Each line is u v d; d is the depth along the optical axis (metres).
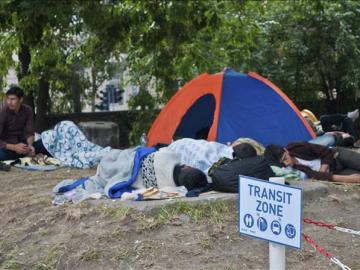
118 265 4.46
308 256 4.48
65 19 9.69
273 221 3.11
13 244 5.12
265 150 7.05
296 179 6.49
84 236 4.94
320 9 13.66
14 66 14.09
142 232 4.88
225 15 13.15
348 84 15.89
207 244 4.64
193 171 5.87
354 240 4.82
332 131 9.89
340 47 14.99
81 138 8.88
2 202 6.27
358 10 15.01
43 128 13.84
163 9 10.98
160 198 5.59
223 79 8.60
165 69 12.72
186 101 8.96
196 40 12.59
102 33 11.09
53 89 16.50
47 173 8.00
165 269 4.34
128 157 6.28
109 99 24.52
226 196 5.54
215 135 8.26
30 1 9.11
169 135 9.07
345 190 6.18
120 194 5.88
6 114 8.64
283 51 15.45
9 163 8.40
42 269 4.60
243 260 4.43
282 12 15.42
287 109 8.41
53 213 5.52
